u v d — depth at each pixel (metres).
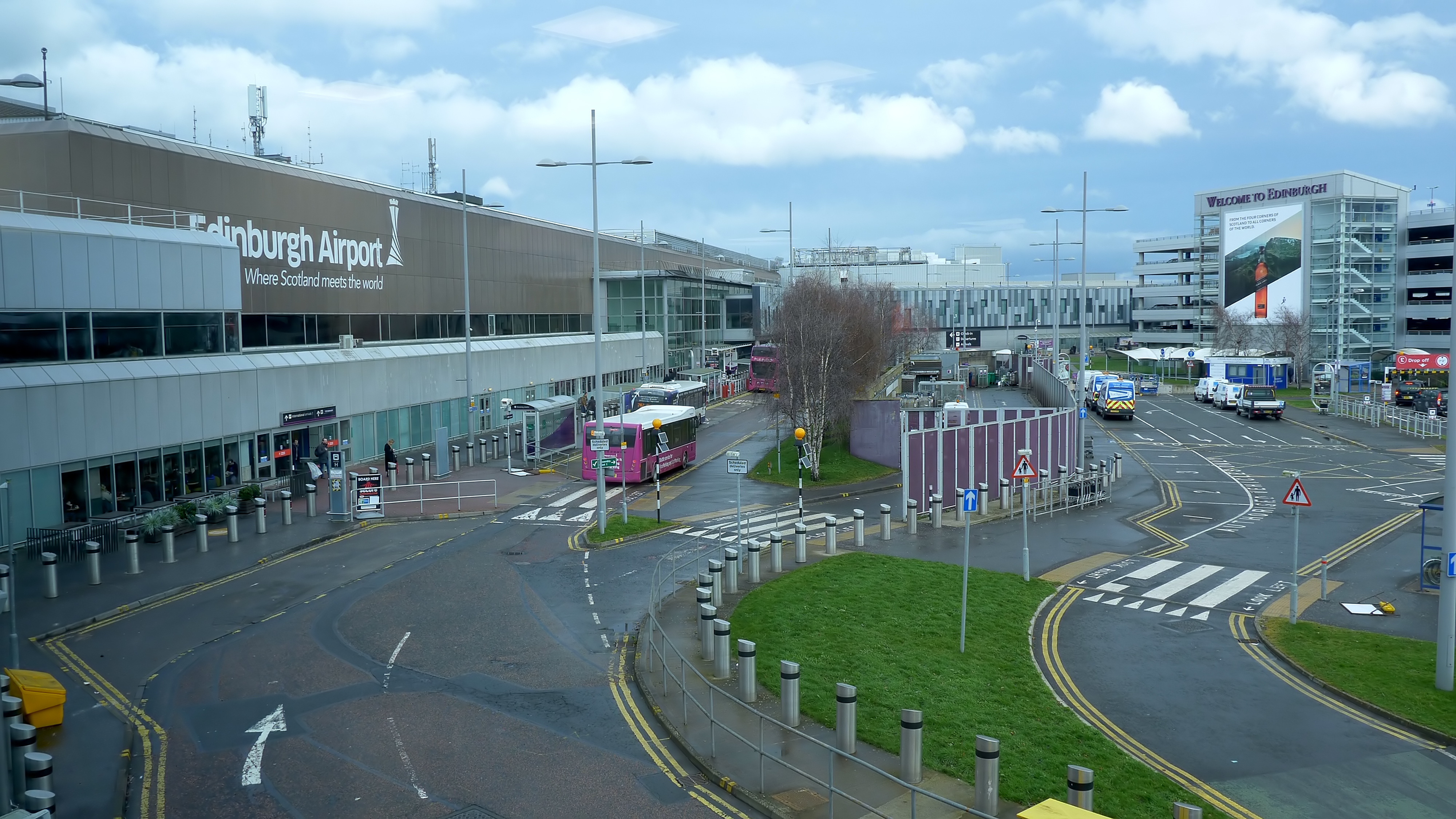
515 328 71.06
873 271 157.50
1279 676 19.73
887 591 24.48
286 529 33.06
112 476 32.25
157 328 34.88
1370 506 38.62
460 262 62.81
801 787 13.91
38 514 29.52
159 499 34.16
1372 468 49.06
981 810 13.03
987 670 19.12
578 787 14.09
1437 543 31.62
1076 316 162.50
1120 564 29.36
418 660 19.75
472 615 23.02
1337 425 69.31
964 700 17.20
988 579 26.56
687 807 13.53
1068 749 15.33
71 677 18.95
